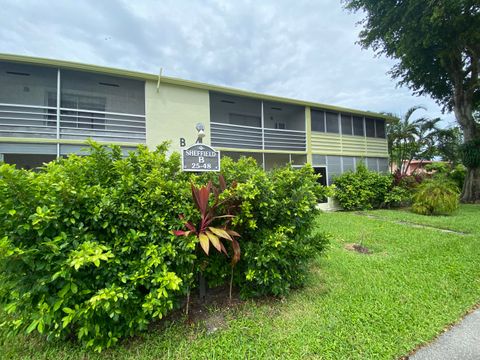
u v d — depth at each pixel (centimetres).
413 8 923
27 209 183
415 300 287
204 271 276
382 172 1302
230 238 235
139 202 220
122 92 886
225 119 1169
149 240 223
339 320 247
